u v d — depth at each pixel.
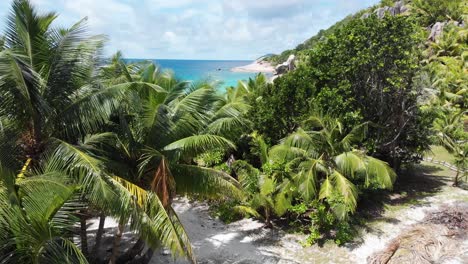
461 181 18.77
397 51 16.30
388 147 18.45
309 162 13.70
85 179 6.94
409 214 14.70
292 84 17.53
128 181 8.61
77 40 8.40
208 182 9.61
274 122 17.27
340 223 12.79
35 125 7.88
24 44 8.08
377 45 16.41
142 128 9.02
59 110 8.17
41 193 6.04
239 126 11.90
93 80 8.65
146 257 11.29
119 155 9.23
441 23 45.59
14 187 6.34
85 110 7.99
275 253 12.28
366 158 15.02
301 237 13.33
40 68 8.19
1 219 5.66
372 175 14.75
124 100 8.54
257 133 17.81
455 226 13.21
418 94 17.06
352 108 16.53
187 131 9.36
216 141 8.81
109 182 7.30
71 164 7.05
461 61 38.28
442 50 41.31
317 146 14.66
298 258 11.90
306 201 13.20
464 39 41.84
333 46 18.30
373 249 12.05
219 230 14.45
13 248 6.09
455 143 21.02
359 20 17.69
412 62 16.31
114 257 9.66
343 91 16.75
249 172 14.28
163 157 8.61
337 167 14.34
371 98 17.44
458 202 15.73
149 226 7.66
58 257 5.94
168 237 7.74
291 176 13.59
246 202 14.28
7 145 7.16
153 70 13.35
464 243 11.88
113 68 10.30
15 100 7.48
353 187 13.62
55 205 6.17
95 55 8.70
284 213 14.69
